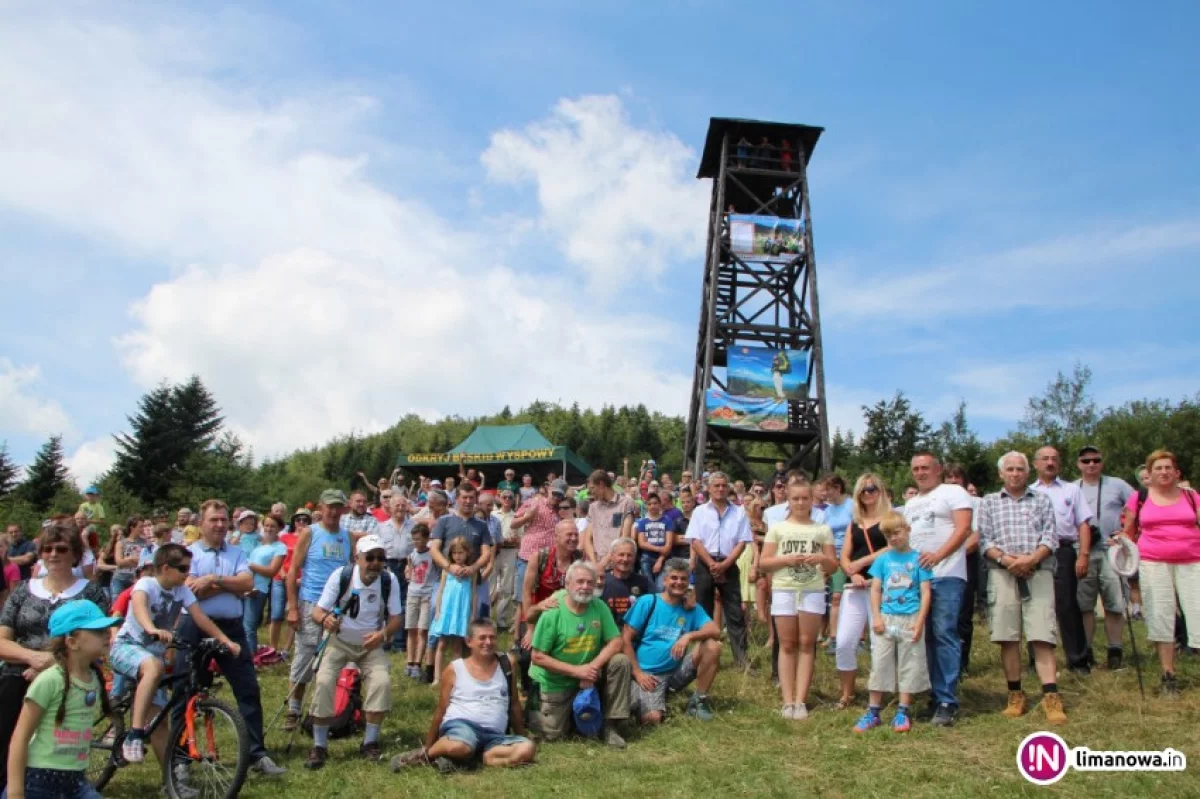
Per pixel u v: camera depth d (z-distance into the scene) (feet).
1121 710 21.75
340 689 22.66
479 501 38.32
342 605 20.90
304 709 24.00
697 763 19.45
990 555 21.94
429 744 20.31
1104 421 103.24
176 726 18.57
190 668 19.04
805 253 85.71
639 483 54.34
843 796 17.02
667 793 17.56
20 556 45.14
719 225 85.81
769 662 30.19
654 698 23.44
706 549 29.07
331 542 25.66
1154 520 23.35
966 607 27.37
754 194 93.66
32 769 14.26
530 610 24.13
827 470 80.28
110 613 26.84
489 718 20.38
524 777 18.99
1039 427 118.11
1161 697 22.68
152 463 161.68
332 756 21.17
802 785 17.66
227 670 20.16
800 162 89.10
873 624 22.08
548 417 305.73
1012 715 21.65
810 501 24.30
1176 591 23.15
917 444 102.27
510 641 35.99
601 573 24.09
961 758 18.88
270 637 38.32
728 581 29.14
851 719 22.49
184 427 169.37
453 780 18.97
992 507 22.35
